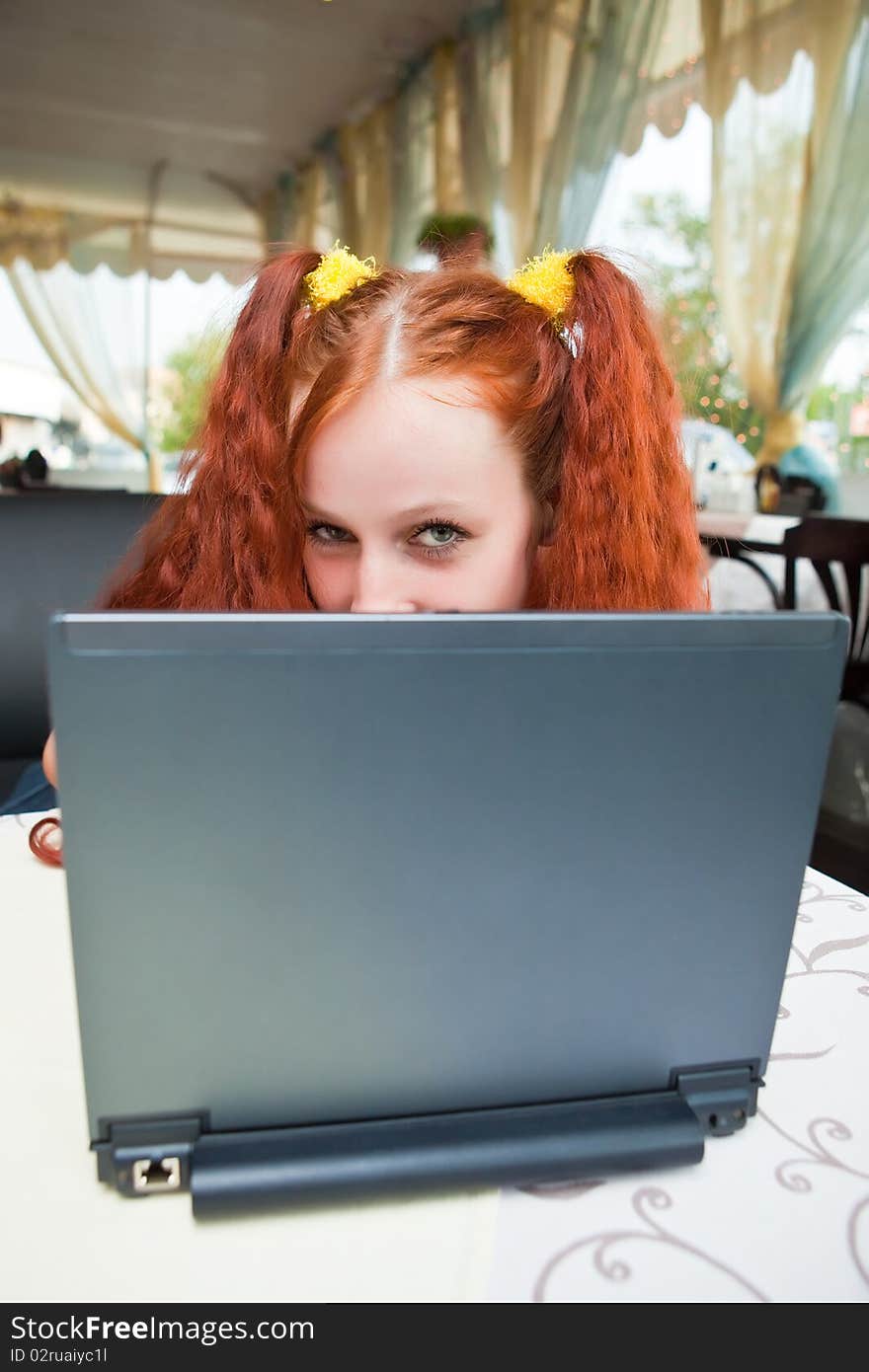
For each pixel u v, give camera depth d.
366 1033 0.38
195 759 0.32
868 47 2.21
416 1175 0.38
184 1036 0.36
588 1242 0.38
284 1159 0.37
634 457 0.67
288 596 0.69
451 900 0.36
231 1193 0.36
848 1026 0.54
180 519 0.79
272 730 0.32
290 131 5.82
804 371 2.46
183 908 0.34
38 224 6.36
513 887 0.36
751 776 0.37
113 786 0.32
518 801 0.35
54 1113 0.44
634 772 0.36
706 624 0.34
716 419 2.64
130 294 6.58
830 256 2.36
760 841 0.38
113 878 0.33
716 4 2.59
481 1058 0.39
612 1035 0.40
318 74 4.96
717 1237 0.38
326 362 0.61
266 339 0.67
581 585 0.67
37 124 5.74
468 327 0.59
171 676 0.31
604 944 0.38
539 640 0.33
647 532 0.69
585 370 0.65
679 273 2.87
